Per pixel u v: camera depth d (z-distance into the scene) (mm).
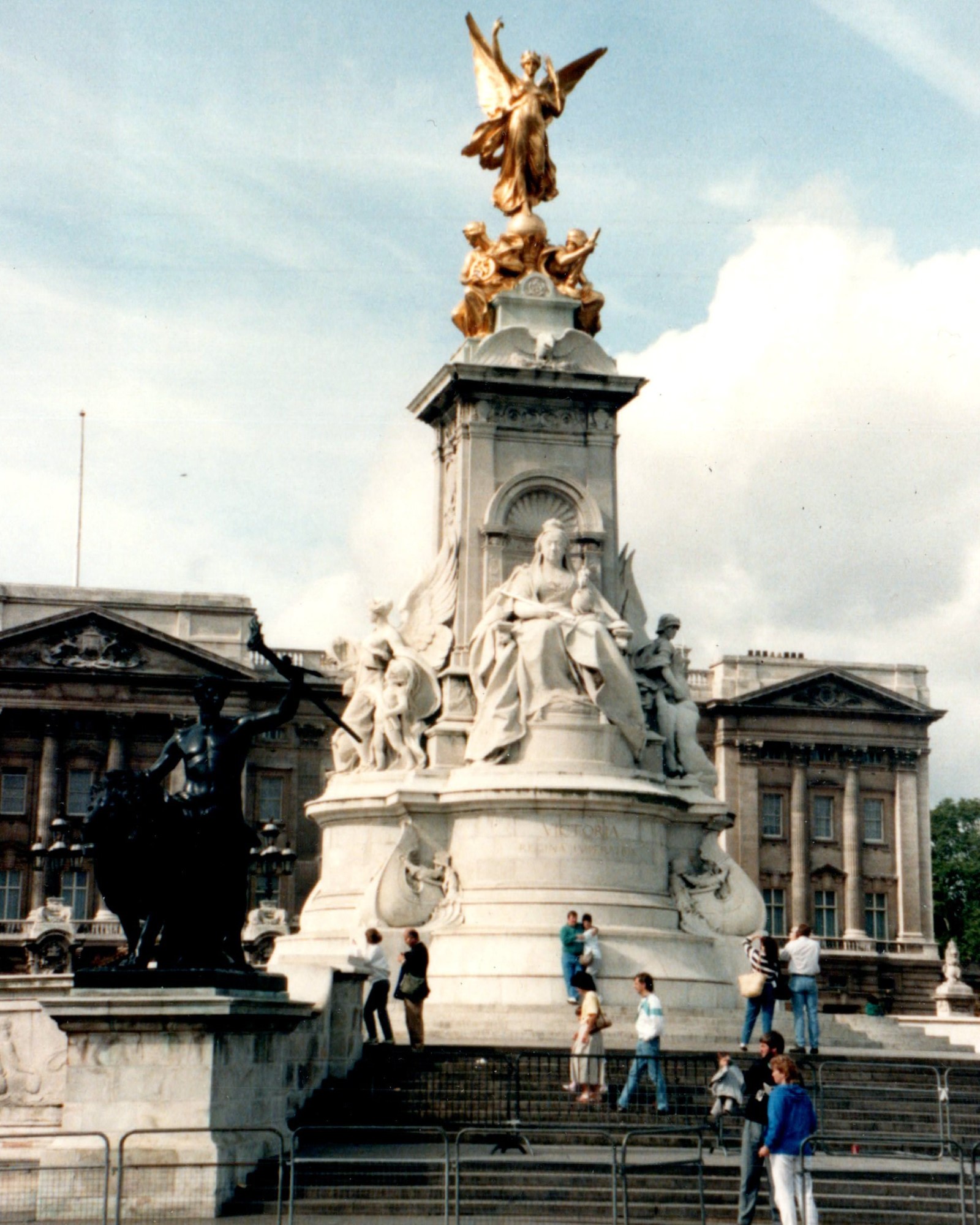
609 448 44688
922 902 116562
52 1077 29469
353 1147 27625
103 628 105875
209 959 25703
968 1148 28969
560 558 42531
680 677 44219
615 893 39625
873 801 117375
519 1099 29297
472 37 47250
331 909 41531
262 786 106062
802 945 35156
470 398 44188
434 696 42594
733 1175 25891
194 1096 24297
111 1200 23766
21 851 103875
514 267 45812
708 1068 32281
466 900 39781
